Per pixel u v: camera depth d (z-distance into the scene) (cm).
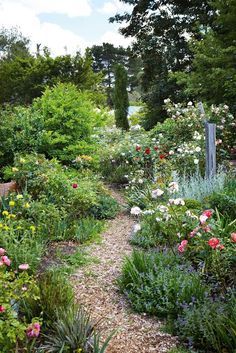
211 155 743
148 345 338
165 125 1243
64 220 608
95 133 1123
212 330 317
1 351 296
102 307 400
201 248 433
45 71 2047
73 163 950
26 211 565
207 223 446
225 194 589
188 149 926
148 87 2231
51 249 540
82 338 311
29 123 938
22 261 438
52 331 327
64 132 973
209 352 324
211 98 1352
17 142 895
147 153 933
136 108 3097
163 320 378
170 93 2008
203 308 342
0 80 2155
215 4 1323
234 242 390
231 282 393
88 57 2102
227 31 1426
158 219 514
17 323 281
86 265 501
